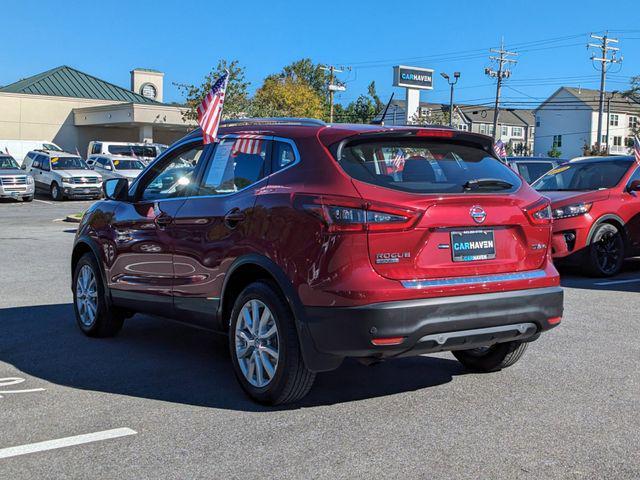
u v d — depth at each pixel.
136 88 59.09
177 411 4.79
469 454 4.04
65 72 52.88
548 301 4.87
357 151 4.68
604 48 54.09
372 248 4.34
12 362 6.05
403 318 4.31
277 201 4.77
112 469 3.85
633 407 4.88
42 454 4.05
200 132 5.99
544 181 11.85
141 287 6.12
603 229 10.48
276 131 5.13
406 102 58.78
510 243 4.84
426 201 4.45
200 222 5.43
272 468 3.86
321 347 4.43
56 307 8.43
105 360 6.11
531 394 5.16
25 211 25.45
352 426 4.50
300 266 4.52
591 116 89.50
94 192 30.81
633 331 7.11
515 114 105.69
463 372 5.75
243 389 5.04
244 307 5.00
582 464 3.91
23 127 47.53
